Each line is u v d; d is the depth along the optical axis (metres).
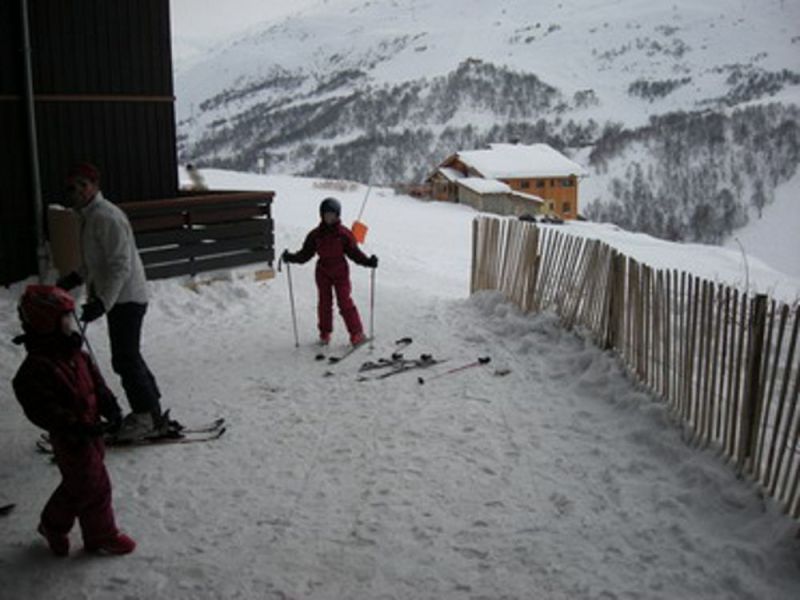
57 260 9.49
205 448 5.57
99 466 4.09
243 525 4.50
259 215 11.02
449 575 3.99
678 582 3.83
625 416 5.82
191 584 3.94
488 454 5.39
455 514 4.59
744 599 3.67
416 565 4.08
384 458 5.38
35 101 9.72
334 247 8.09
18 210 9.62
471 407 6.30
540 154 57.19
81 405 3.99
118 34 10.48
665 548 4.12
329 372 7.24
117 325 5.48
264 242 11.01
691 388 5.29
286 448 5.57
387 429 5.88
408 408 6.32
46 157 9.88
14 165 9.55
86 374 4.07
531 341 7.88
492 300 9.52
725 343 4.86
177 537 4.38
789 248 66.00
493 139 175.50
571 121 195.25
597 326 7.21
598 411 6.05
